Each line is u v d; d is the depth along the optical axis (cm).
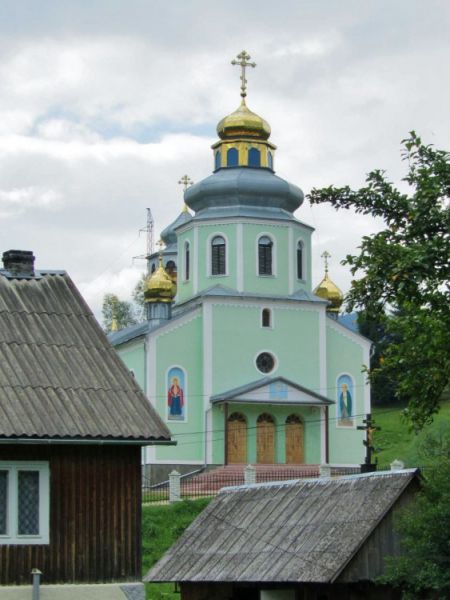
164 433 2995
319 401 8538
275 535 3753
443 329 2984
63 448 3005
